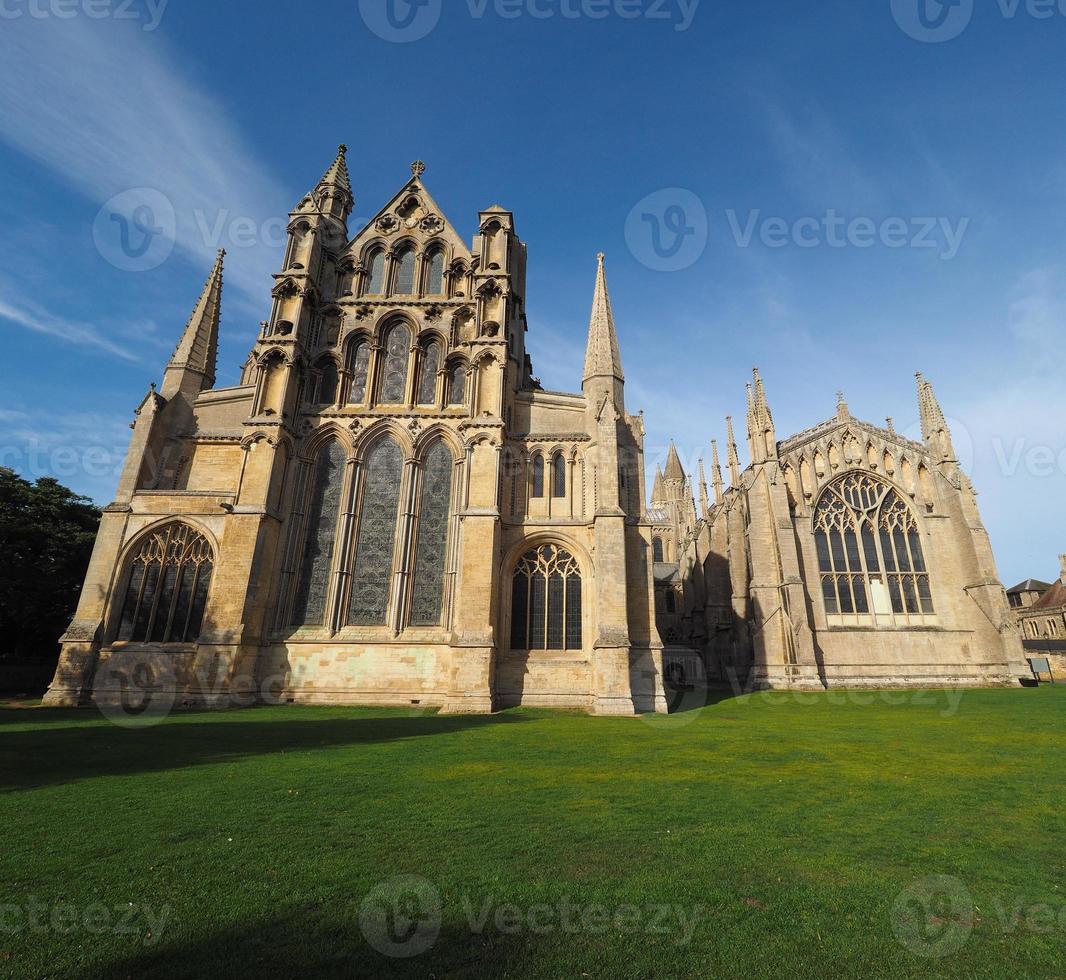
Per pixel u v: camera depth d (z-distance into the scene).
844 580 50.78
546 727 23.53
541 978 5.62
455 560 34.47
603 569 31.77
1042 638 87.38
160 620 32.84
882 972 5.77
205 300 41.69
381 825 10.09
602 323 39.72
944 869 8.33
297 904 7.07
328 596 34.34
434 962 5.86
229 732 21.05
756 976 5.71
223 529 33.91
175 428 37.66
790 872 8.19
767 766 15.50
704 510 74.31
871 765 15.66
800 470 53.00
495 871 8.14
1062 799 12.07
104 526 33.84
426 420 37.44
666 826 10.16
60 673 30.84
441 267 42.19
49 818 10.34
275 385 36.66
